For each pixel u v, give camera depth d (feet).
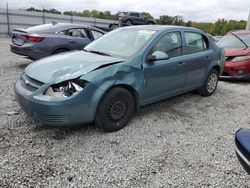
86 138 12.01
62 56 13.96
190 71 16.92
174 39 15.80
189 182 9.32
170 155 11.04
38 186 8.68
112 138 12.17
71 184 8.87
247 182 9.46
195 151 11.48
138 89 13.28
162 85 14.90
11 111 14.44
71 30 25.79
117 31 16.56
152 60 13.74
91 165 10.00
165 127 13.80
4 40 60.08
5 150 10.63
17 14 76.48
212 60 18.95
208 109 17.12
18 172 9.32
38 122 12.53
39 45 23.50
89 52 14.92
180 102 18.20
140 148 11.46
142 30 15.61
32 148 10.93
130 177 9.42
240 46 27.12
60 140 11.70
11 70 25.21
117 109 12.64
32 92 11.32
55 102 10.75
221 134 13.38
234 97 20.45
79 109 11.18
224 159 10.93
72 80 11.10
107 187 8.84
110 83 11.91
